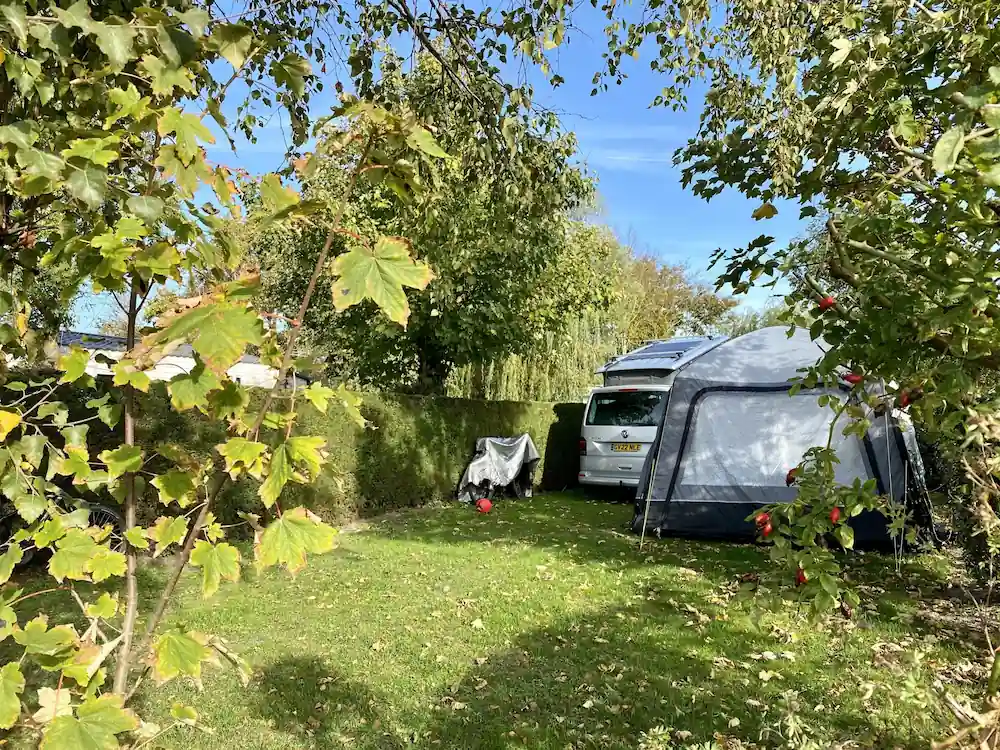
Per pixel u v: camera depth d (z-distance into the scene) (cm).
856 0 320
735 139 461
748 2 431
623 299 2073
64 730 113
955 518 496
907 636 416
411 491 986
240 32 146
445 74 492
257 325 113
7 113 156
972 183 158
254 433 128
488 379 1659
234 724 317
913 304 187
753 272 234
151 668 132
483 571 599
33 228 156
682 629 442
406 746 301
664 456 746
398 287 121
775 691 344
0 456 145
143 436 573
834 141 275
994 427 159
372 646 414
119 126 147
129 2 172
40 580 520
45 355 167
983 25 194
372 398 932
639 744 287
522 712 330
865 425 206
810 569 194
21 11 129
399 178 143
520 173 489
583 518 915
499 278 1022
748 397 720
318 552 126
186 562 136
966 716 154
